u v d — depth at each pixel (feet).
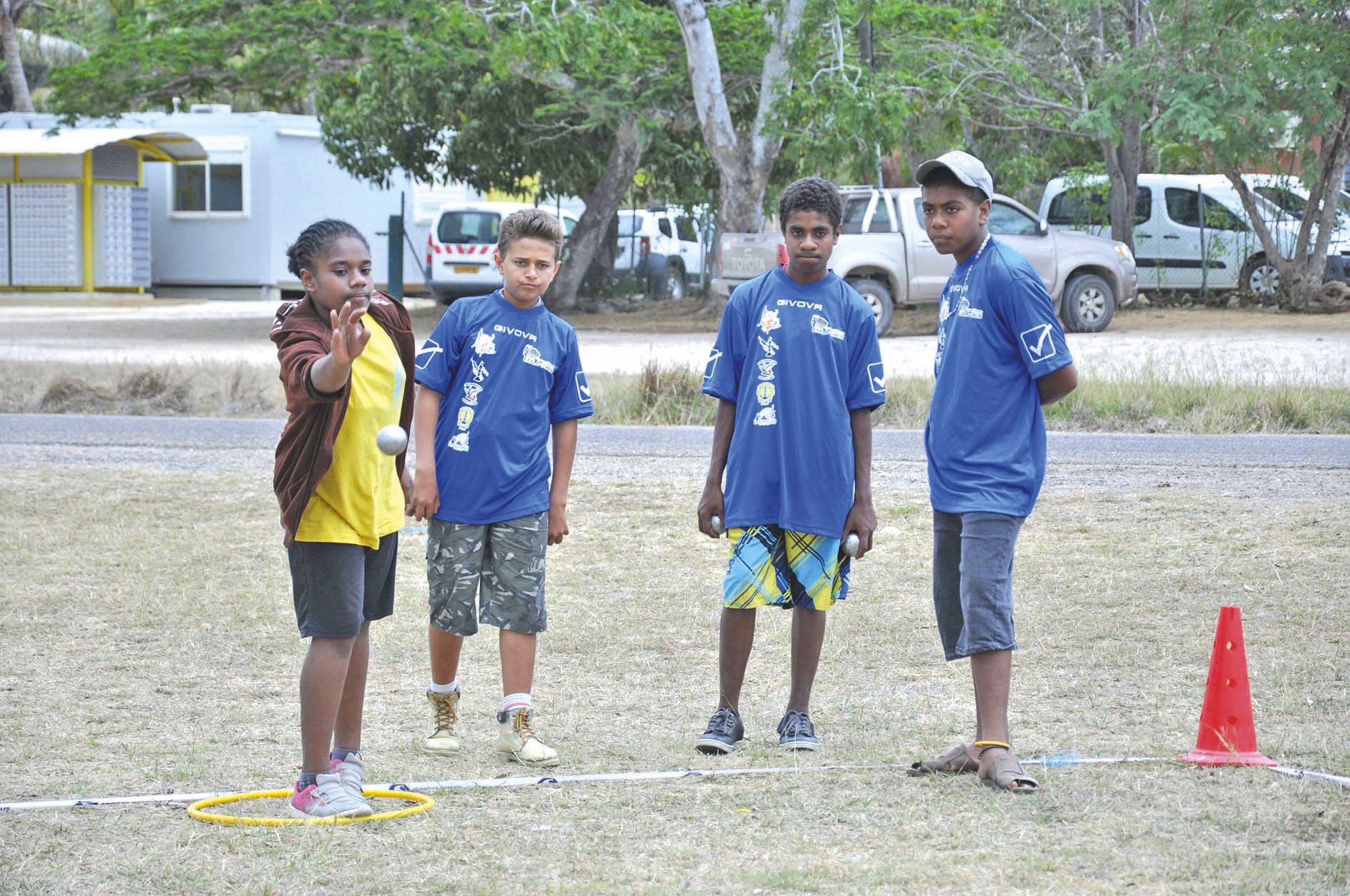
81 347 223.71
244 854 41.88
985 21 268.82
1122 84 241.96
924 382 158.40
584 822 44.62
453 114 290.35
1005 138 325.21
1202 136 226.38
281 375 42.88
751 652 69.10
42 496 110.01
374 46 248.52
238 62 284.41
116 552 91.04
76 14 481.87
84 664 66.03
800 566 53.31
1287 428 139.54
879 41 265.54
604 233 307.17
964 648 49.19
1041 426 49.88
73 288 374.63
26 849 42.22
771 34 251.39
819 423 52.80
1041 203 287.28
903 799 46.47
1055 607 75.61
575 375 54.70
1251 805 45.11
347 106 319.27
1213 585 79.56
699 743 53.06
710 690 62.49
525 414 53.31
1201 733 50.67
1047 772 48.93
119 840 43.14
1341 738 53.01
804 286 54.13
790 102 236.43
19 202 373.81
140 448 135.03
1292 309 253.85
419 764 52.03
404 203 385.70
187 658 67.41
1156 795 46.34
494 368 53.16
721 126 257.34
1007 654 49.26
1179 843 41.78
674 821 44.68
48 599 78.28
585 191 314.96
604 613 76.33
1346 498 104.06
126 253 381.19
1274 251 257.96
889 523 99.25
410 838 43.21
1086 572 83.46
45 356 202.69
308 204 392.47
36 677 63.77
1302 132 237.25
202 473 121.90
